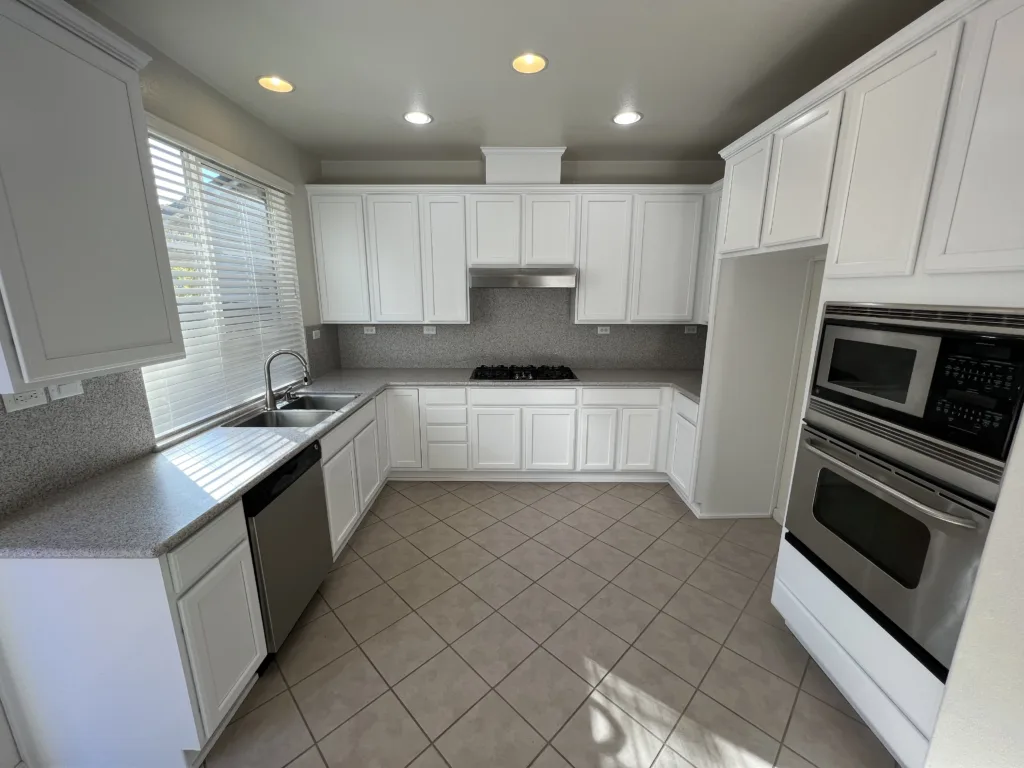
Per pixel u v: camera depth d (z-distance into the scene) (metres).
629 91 2.24
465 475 3.52
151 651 1.26
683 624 2.00
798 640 1.87
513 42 1.79
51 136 1.11
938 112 1.17
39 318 1.09
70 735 1.34
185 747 1.35
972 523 1.09
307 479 1.99
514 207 3.26
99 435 1.61
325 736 1.49
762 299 2.65
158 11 1.57
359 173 3.52
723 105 2.42
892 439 1.33
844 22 1.66
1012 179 1.00
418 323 3.46
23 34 1.04
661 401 3.34
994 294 1.05
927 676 1.22
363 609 2.09
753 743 1.47
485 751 1.45
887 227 1.35
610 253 3.33
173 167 1.94
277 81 2.12
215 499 1.42
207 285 2.18
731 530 2.80
